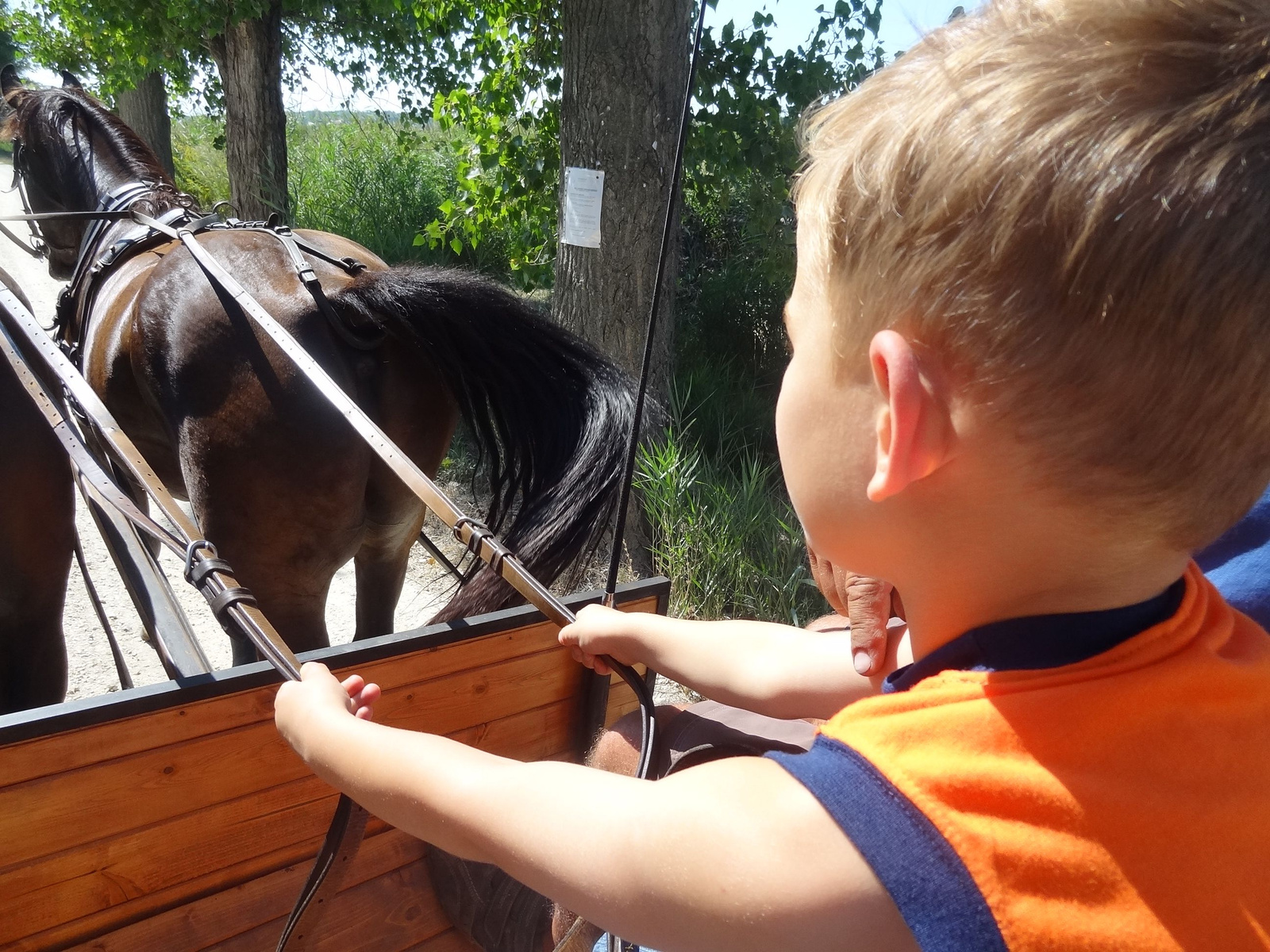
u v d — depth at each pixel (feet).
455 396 7.69
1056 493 1.63
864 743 1.75
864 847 1.64
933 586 1.88
